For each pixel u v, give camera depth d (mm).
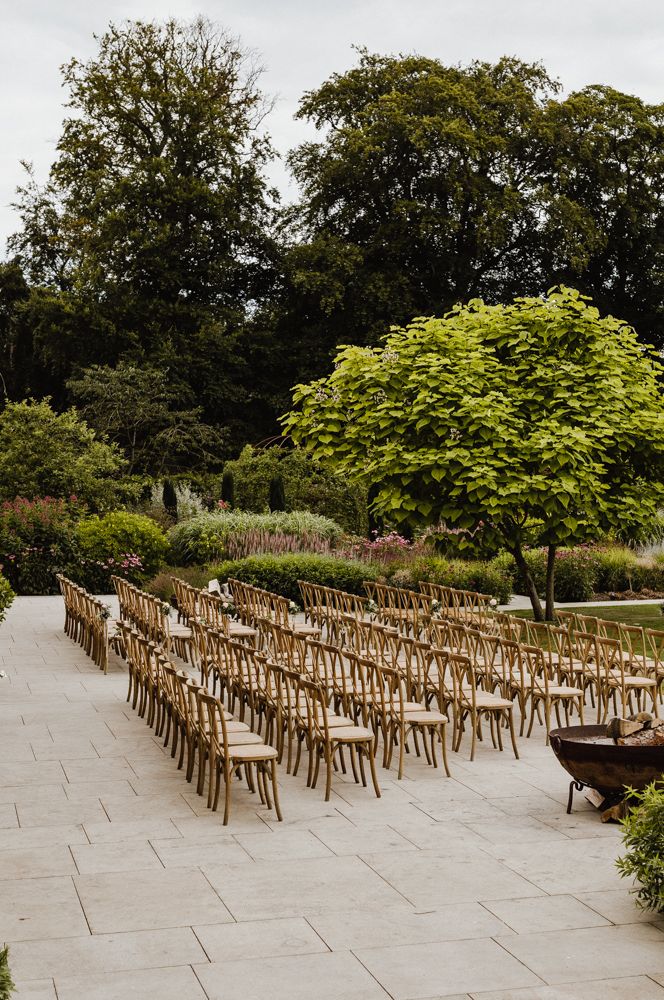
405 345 18578
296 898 6277
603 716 11711
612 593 25266
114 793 8688
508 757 9984
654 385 19188
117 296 43688
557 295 18484
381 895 6328
